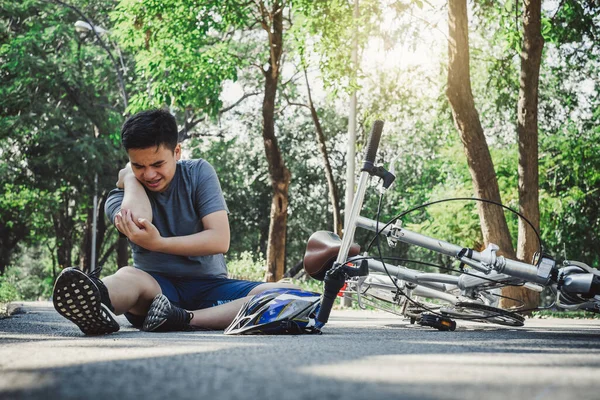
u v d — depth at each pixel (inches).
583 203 815.7
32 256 1772.9
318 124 768.9
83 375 59.1
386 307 174.6
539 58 422.6
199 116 1059.3
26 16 1019.3
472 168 415.8
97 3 1027.9
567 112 845.8
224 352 82.3
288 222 1449.3
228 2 633.0
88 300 116.0
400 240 139.8
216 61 672.4
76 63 1010.7
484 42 720.3
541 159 815.1
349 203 657.0
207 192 146.6
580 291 125.4
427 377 57.4
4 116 957.8
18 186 1093.8
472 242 856.3
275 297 127.3
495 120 872.3
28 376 58.6
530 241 421.1
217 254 151.2
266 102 697.0
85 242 1213.1
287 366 65.7
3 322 176.7
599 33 543.8
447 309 158.2
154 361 71.3
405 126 868.6
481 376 58.9
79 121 1007.6
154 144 135.0
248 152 1333.7
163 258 145.2
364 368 63.6
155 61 661.3
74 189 1083.3
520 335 132.3
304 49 594.2
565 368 67.3
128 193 140.5
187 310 148.0
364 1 493.4
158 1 630.5
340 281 128.1
